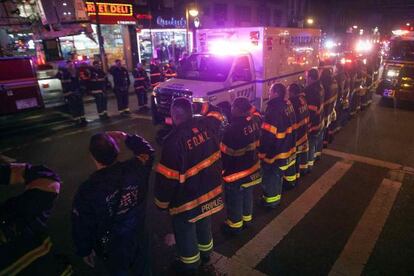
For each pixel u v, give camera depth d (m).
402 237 3.76
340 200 4.63
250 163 3.45
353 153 6.47
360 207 4.43
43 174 1.95
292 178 4.82
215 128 3.09
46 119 9.06
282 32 8.12
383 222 4.07
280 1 31.31
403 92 10.07
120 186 2.12
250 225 4.04
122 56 18.98
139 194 2.27
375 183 5.15
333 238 3.75
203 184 2.77
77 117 8.97
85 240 2.14
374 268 3.25
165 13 20.25
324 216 4.22
